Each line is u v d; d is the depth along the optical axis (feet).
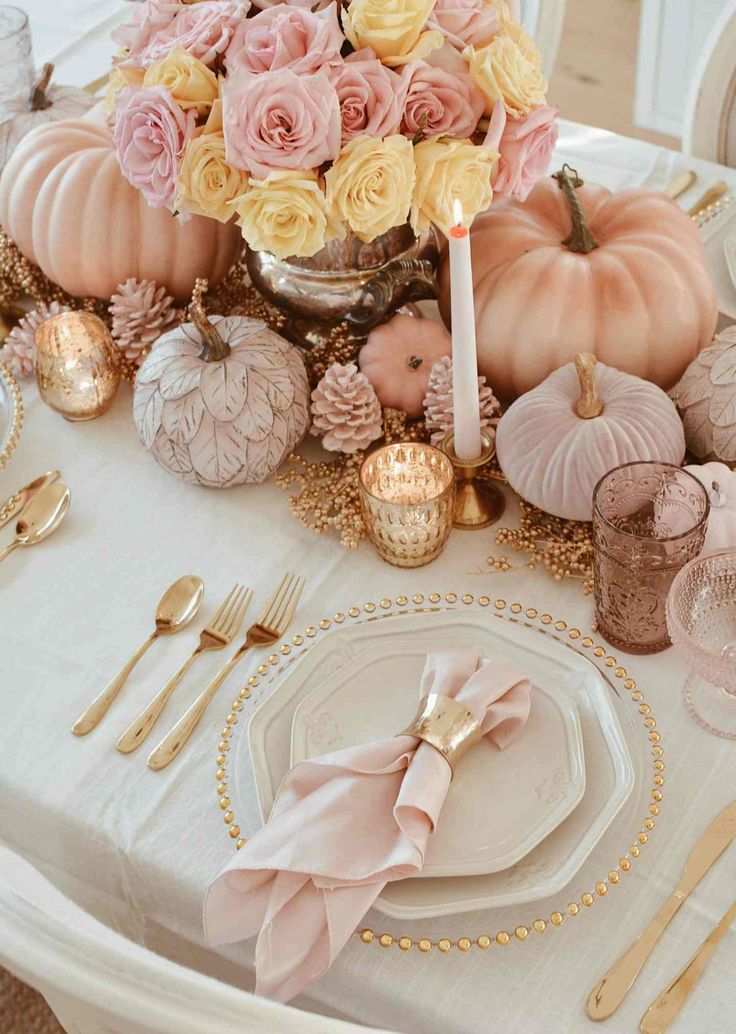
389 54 2.64
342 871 2.02
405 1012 2.04
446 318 3.30
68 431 3.28
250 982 2.36
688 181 3.82
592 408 2.77
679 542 2.36
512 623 2.56
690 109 4.42
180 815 2.33
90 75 4.58
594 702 2.40
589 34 9.48
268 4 2.71
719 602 2.46
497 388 3.23
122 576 2.87
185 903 2.26
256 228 2.61
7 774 2.43
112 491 3.10
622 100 8.85
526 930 2.07
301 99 2.48
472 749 2.32
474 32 2.75
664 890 2.15
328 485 3.02
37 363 3.18
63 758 2.46
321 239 2.62
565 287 3.05
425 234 3.12
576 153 4.00
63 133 3.50
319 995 2.14
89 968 1.66
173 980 1.64
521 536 2.85
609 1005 1.99
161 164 2.71
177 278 3.42
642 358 3.08
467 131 2.76
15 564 2.91
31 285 3.55
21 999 3.86
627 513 2.62
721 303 3.36
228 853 2.26
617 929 2.10
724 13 4.27
